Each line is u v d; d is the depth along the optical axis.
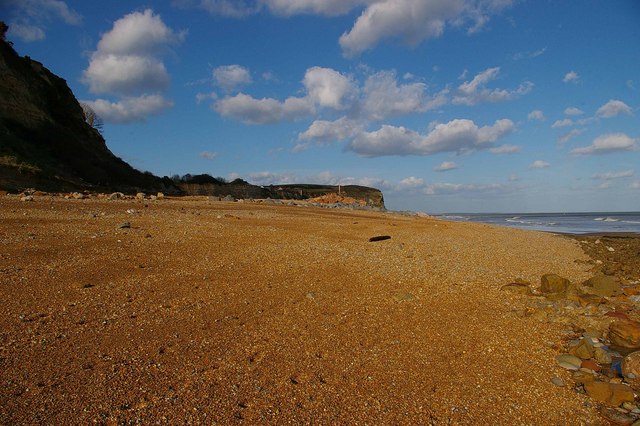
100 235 12.77
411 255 14.21
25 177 30.94
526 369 6.52
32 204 18.61
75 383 5.10
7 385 4.93
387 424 4.88
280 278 10.24
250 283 9.65
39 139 42.44
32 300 7.51
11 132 39.00
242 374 5.67
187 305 7.97
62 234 12.43
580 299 10.16
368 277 11.00
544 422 5.20
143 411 4.68
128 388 5.09
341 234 17.70
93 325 6.77
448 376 6.12
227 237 14.41
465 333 7.77
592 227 51.69
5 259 9.57
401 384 5.79
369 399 5.34
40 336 6.22
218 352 6.23
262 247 13.37
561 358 6.86
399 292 9.73
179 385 5.27
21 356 5.61
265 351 6.40
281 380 5.61
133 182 52.81
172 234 13.98
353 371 6.03
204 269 10.41
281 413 4.89
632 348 7.52
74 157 44.38
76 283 8.48
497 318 8.69
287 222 19.89
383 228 21.19
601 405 5.63
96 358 5.75
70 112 53.22
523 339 7.67
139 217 16.95
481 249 17.11
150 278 9.33
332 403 5.19
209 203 29.52
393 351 6.79
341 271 11.37
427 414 5.14
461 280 11.45
